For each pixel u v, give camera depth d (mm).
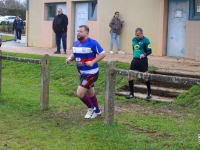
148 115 8211
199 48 13867
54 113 8219
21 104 8797
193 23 14500
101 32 17406
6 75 13352
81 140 6348
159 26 15344
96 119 7695
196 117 8031
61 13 16125
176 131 6836
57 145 6121
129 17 16344
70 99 9773
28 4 20625
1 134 6676
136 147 5980
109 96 7023
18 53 15742
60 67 13227
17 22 25438
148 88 9953
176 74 11312
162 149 5879
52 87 11523
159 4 15281
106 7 17141
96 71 7426
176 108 8961
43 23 19953
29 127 7086
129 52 16453
